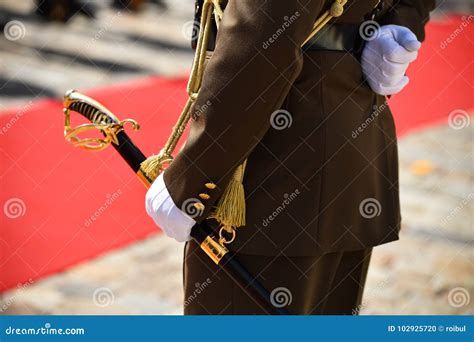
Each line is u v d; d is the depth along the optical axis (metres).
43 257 9.95
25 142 13.07
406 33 5.96
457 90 18.11
